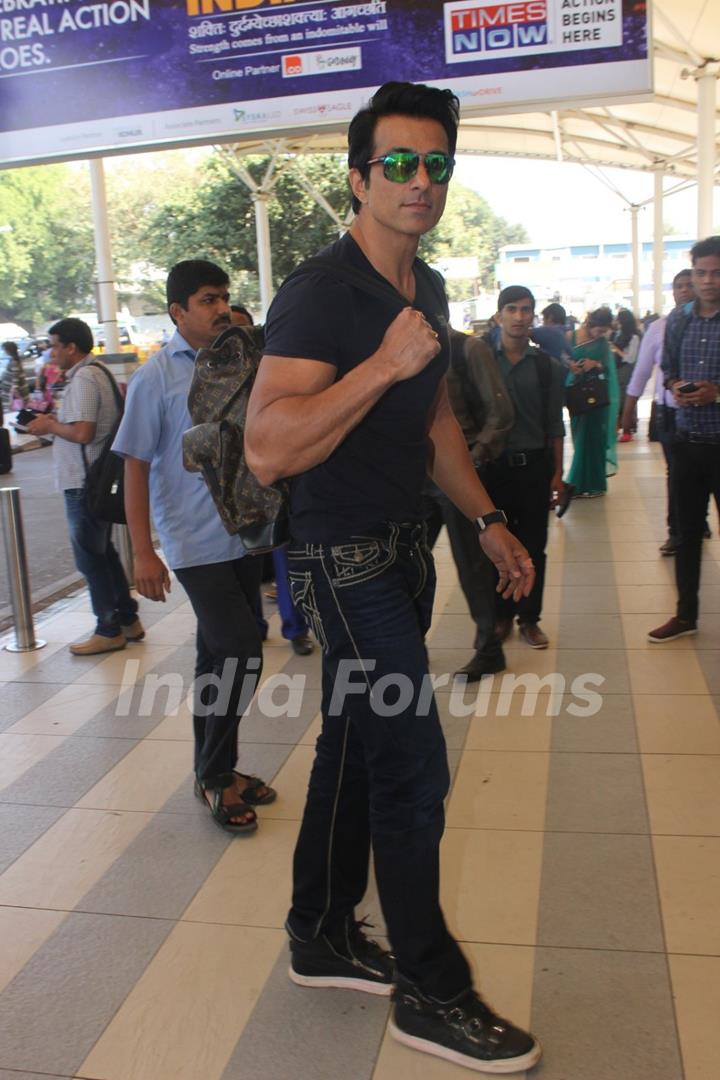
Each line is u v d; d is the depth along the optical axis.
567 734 4.08
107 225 10.44
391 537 2.21
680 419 4.84
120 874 3.20
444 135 2.07
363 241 2.15
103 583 5.40
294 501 2.25
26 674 5.19
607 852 3.17
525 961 2.66
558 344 10.35
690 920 2.80
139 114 6.91
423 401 2.18
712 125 13.23
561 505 5.54
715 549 6.88
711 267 4.50
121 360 10.20
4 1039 2.47
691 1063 2.28
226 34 6.71
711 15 11.40
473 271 46.47
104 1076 2.34
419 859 2.26
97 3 6.81
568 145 22.44
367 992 2.57
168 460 3.33
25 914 3.00
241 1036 2.44
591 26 6.43
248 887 3.09
